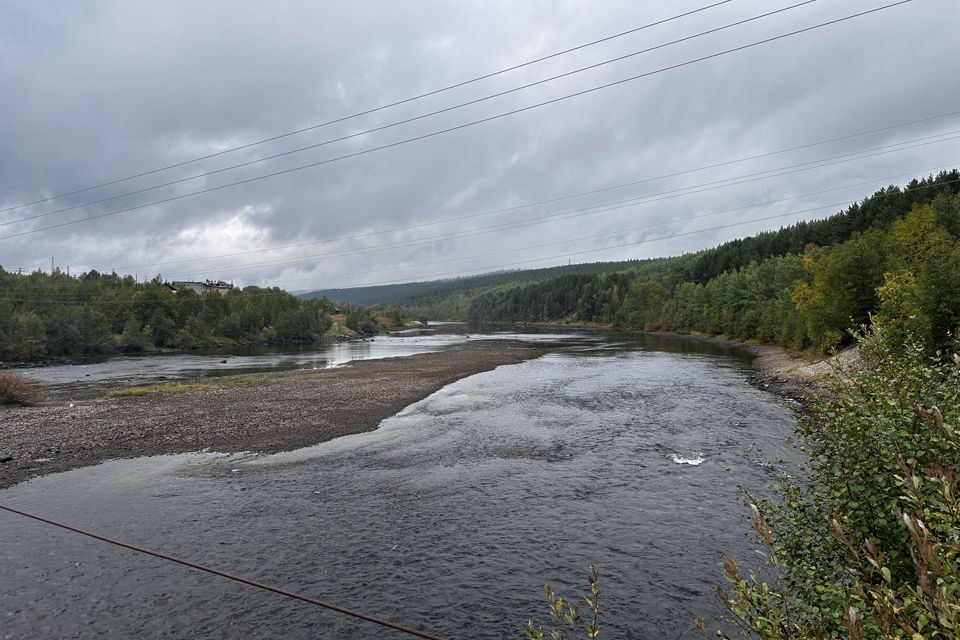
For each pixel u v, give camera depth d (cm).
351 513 1518
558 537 1338
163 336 9925
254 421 2803
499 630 970
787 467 1817
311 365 6412
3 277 9475
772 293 8681
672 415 2748
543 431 2480
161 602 1066
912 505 359
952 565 284
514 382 4250
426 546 1302
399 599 1074
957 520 295
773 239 11894
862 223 8088
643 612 1011
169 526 1437
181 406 3294
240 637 954
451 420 2791
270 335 11912
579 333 13112
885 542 458
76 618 1010
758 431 2344
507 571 1178
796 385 3669
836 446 520
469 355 7075
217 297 11744
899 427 458
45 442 2378
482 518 1467
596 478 1775
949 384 481
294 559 1242
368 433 2531
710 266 13000
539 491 1669
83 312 8381
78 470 1973
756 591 395
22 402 3562
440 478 1820
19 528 1432
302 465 2008
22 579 1155
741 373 4609
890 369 531
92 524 1455
